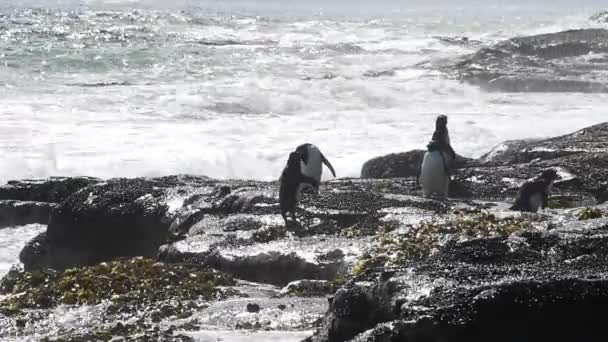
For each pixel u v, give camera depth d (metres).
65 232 28.05
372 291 12.21
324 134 46.25
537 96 62.00
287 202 23.14
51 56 71.44
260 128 47.44
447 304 10.86
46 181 33.66
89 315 17.47
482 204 25.69
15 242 30.33
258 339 14.82
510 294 10.88
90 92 55.22
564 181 27.92
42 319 17.41
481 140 45.69
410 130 47.66
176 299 18.09
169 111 50.47
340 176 38.88
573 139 35.56
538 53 78.06
